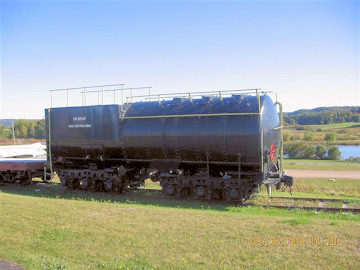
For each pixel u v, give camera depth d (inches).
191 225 426.0
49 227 434.6
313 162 1557.6
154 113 717.9
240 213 557.9
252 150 618.8
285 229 400.2
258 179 630.5
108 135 742.5
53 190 807.7
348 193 808.9
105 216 476.1
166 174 694.5
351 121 5556.1
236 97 653.9
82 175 783.1
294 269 304.5
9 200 600.1
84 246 374.3
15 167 871.1
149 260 335.3
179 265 322.7
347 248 340.5
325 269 301.7
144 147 712.4
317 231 389.7
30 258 345.4
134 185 776.3
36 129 3998.5
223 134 630.5
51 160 831.7
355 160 1606.8
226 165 665.6
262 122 620.4
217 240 374.6
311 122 5561.0
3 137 3836.1
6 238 406.0
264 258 328.2
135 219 458.3
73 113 787.4
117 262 332.5
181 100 714.8
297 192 834.2
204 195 675.4
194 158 674.8
